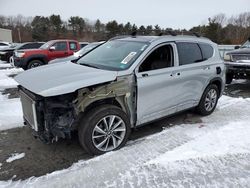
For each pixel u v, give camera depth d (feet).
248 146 13.17
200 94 16.83
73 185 10.03
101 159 11.81
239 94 24.43
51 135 11.35
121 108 12.68
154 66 13.57
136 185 10.05
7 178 10.50
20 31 220.02
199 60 16.52
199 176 10.64
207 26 125.90
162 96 14.06
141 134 14.64
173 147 13.01
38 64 39.47
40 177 10.57
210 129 15.30
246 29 125.90
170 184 10.12
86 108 11.72
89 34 233.14
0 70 43.06
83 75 11.82
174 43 14.85
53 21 236.63
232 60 25.61
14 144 13.39
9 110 18.83
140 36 15.80
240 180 10.41
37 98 10.88
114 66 13.12
